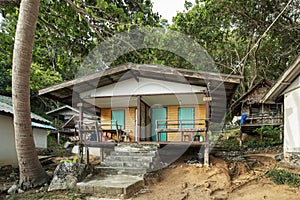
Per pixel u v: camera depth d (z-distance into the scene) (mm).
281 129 12836
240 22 15383
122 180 6344
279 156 9078
